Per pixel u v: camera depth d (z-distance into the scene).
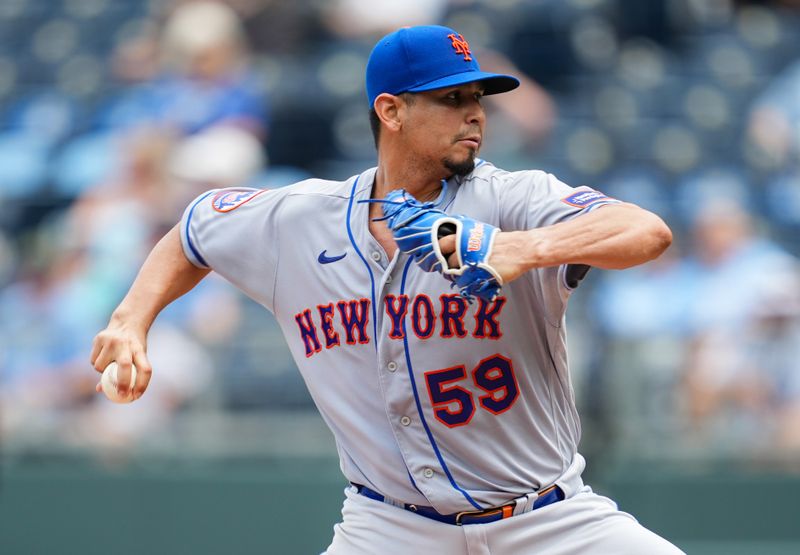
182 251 12.05
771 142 33.16
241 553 23.58
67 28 40.84
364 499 11.72
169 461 24.25
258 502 23.62
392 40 11.02
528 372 10.99
